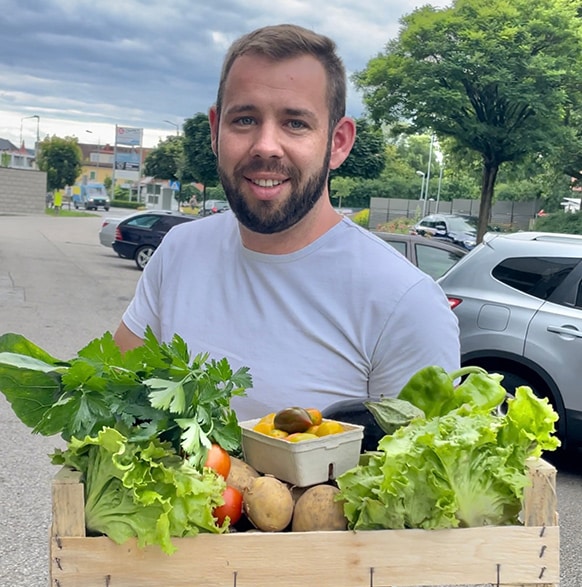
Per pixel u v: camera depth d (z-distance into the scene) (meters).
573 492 5.23
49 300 12.98
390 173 75.75
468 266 5.99
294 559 1.40
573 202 36.34
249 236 2.02
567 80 14.87
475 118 15.23
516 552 1.43
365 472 1.45
